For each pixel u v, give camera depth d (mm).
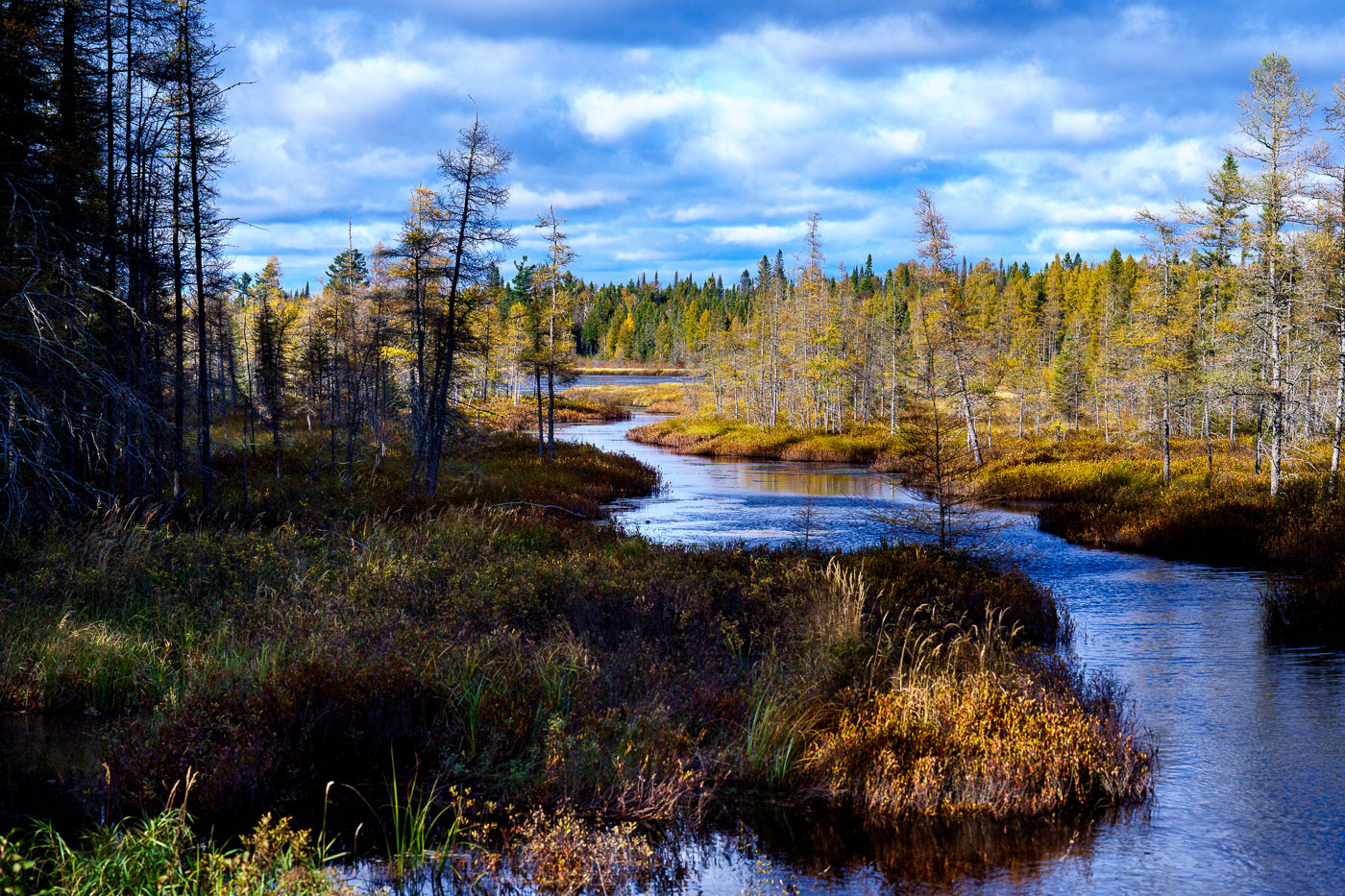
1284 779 6543
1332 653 10859
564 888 4676
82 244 14547
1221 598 14914
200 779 5676
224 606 9773
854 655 8492
